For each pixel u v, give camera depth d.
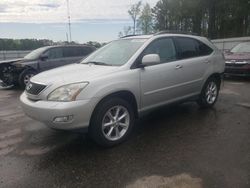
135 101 4.52
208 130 4.77
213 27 40.25
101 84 3.98
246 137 4.41
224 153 3.82
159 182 3.13
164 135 4.59
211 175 3.24
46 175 3.37
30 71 10.27
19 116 6.09
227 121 5.25
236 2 34.66
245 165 3.46
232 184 3.04
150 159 3.71
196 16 43.56
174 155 3.80
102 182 3.18
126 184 3.12
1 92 9.70
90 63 4.98
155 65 4.80
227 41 23.52
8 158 3.87
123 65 4.45
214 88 6.32
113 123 4.21
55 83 3.91
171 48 5.25
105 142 4.09
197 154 3.82
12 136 4.77
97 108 3.99
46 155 3.94
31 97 4.14
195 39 5.84
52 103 3.79
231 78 11.15
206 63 5.90
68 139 4.53
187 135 4.55
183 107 6.34
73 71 4.41
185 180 3.15
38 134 4.82
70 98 3.75
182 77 5.30
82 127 3.86
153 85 4.73
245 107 6.28
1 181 3.26
